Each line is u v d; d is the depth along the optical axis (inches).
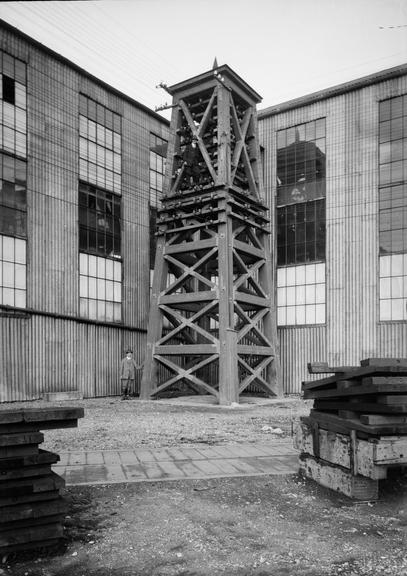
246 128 825.5
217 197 722.8
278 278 958.4
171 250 771.4
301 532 183.2
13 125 687.7
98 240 812.6
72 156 770.8
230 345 681.6
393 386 199.6
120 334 832.3
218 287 704.4
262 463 282.0
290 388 916.6
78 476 250.4
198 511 202.5
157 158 958.4
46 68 739.4
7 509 158.7
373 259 848.9
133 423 462.6
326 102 926.4
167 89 811.4
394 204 839.1
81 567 155.3
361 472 207.3
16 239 678.5
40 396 687.1
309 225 930.1
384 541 175.5
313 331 901.8
